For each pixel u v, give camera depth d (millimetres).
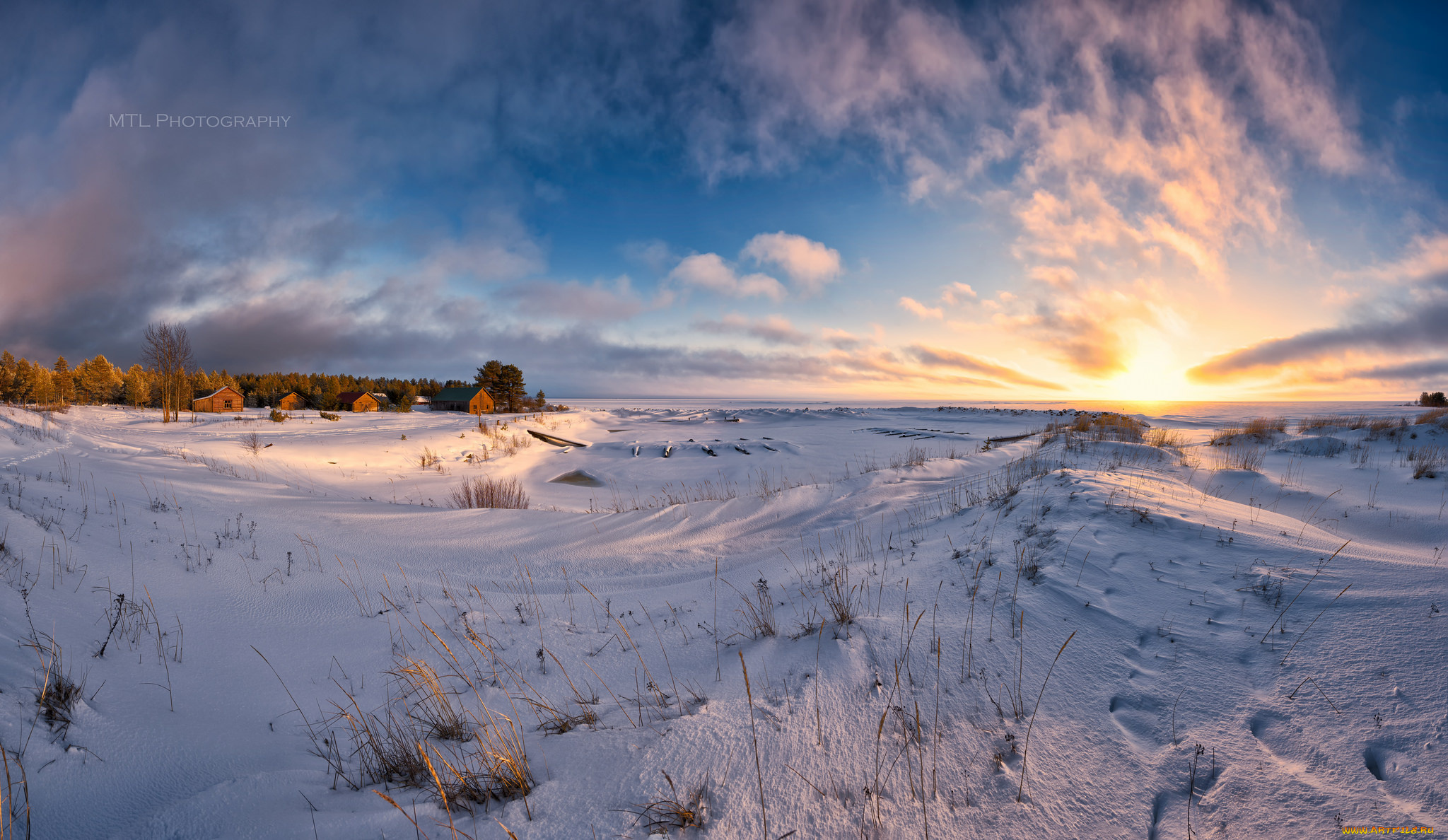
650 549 8062
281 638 4840
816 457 26344
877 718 2926
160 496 8906
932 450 27562
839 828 2254
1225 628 3439
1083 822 2260
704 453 28766
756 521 9430
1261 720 2686
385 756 2990
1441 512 7324
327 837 2254
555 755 2834
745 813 2340
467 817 2381
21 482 7953
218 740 3205
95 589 4934
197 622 4848
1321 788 2289
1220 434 15320
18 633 3746
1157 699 2920
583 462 25531
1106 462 10266
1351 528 6992
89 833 2404
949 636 3680
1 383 54531
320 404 71500
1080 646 3430
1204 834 2180
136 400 59625
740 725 2939
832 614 4371
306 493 11906
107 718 3154
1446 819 2057
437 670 4266
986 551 5168
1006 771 2525
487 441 27344
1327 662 2965
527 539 8508
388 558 7367
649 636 4695
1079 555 4676
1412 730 2449
